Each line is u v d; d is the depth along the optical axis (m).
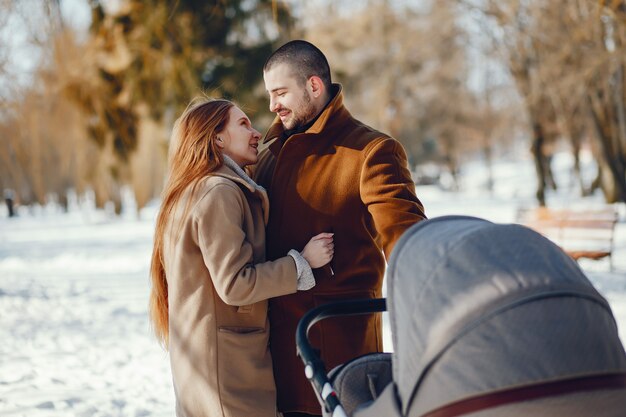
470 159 72.69
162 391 4.98
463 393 1.73
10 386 5.06
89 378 5.32
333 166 2.83
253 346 2.70
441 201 30.80
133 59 15.17
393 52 32.53
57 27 11.06
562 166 55.72
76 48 14.75
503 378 1.71
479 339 1.76
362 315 2.84
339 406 2.06
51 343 6.57
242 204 2.69
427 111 40.91
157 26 15.12
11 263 14.38
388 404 1.91
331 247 2.75
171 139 2.91
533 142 20.39
